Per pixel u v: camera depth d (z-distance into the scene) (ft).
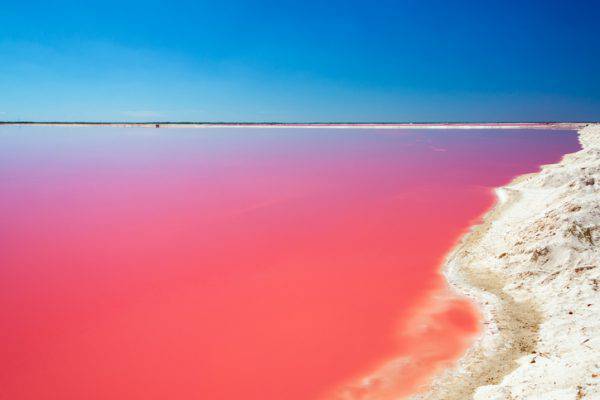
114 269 46.80
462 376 27.32
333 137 251.19
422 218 64.90
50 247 53.52
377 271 45.57
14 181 98.32
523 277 37.99
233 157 145.79
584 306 31.37
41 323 35.99
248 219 65.67
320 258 49.65
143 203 76.18
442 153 152.66
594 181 49.80
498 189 84.12
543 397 21.21
